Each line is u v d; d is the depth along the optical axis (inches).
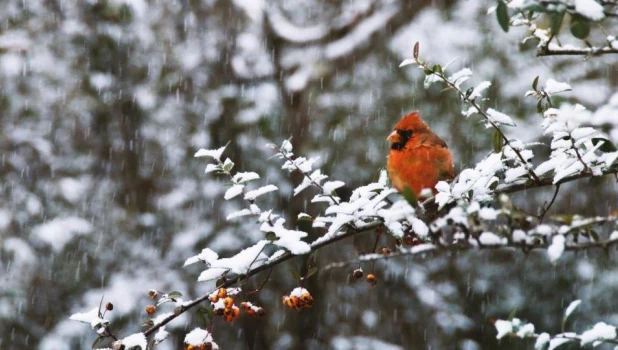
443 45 516.1
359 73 536.1
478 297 536.1
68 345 490.9
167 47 544.1
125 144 549.3
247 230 534.3
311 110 531.5
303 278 204.7
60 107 528.7
